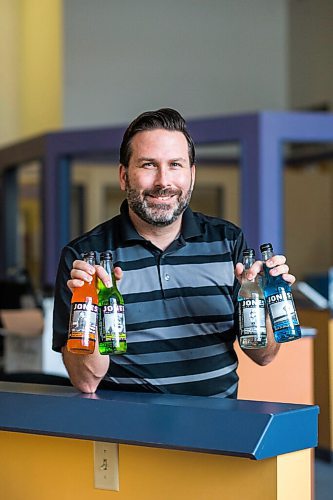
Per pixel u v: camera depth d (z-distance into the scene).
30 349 4.97
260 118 5.99
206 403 1.92
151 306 2.23
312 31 8.99
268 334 2.14
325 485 4.77
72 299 2.02
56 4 8.38
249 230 6.04
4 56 8.95
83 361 2.06
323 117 6.15
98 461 2.00
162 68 8.70
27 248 8.65
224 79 8.95
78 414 1.98
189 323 2.24
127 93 8.55
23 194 8.66
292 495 1.82
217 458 1.85
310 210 9.45
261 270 2.06
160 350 2.23
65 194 6.92
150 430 1.87
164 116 2.16
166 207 2.14
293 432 1.81
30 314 4.97
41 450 2.10
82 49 8.39
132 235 2.23
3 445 2.16
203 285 2.25
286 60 9.24
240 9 9.03
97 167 8.41
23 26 8.98
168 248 2.24
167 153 2.12
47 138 6.96
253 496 1.82
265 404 1.89
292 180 9.36
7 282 5.80
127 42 8.56
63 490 2.07
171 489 1.92
